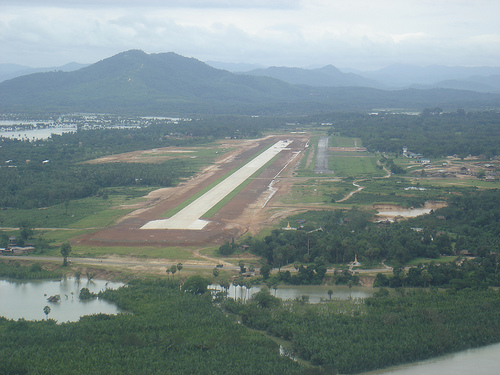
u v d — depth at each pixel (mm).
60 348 180000
